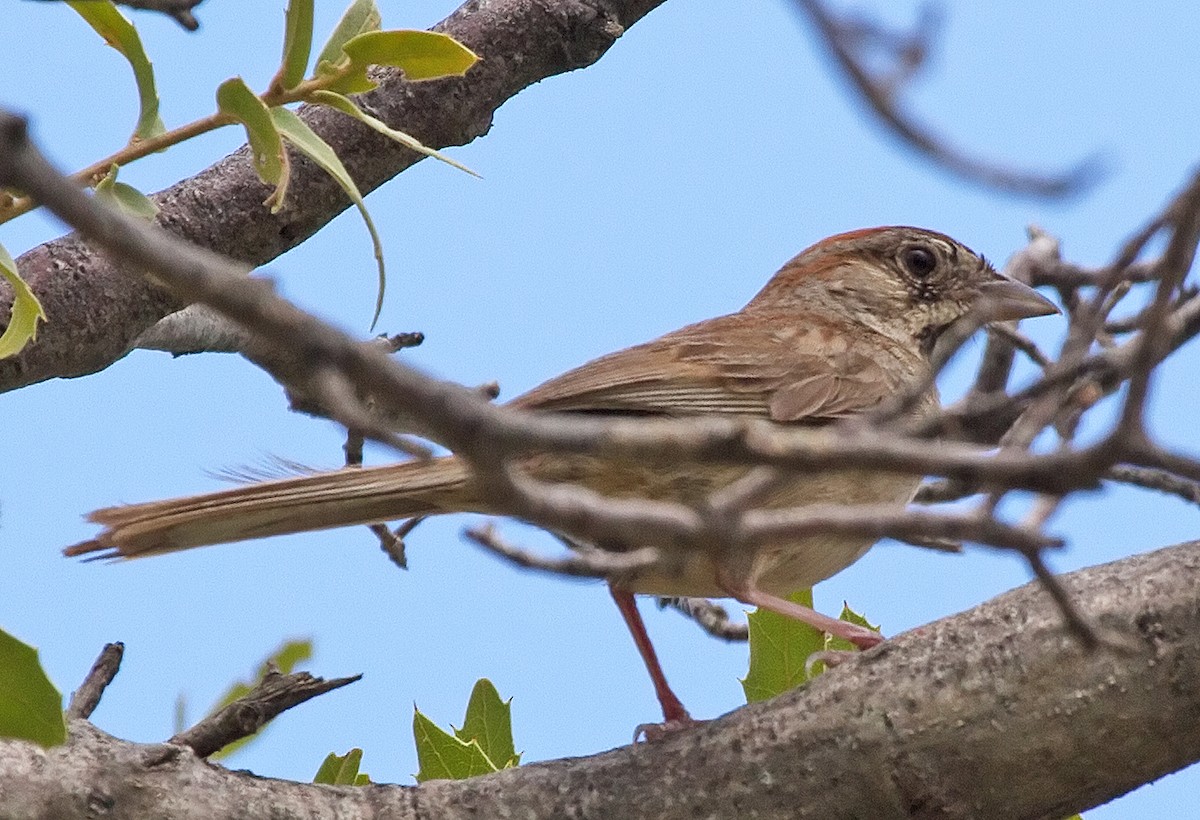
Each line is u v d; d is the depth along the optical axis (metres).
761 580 11.02
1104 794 8.01
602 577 5.43
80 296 10.50
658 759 8.50
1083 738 7.84
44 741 7.09
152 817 8.15
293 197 11.41
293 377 11.36
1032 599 8.09
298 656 10.64
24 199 7.60
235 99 7.90
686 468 10.22
